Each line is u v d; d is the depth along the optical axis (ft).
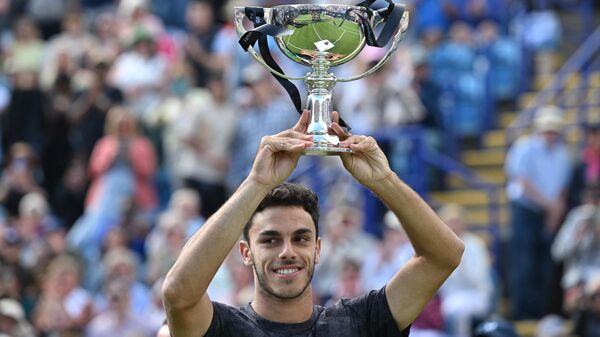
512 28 91.30
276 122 82.02
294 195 30.96
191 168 83.97
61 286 70.08
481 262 67.92
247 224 31.17
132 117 85.56
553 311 74.90
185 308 30.04
